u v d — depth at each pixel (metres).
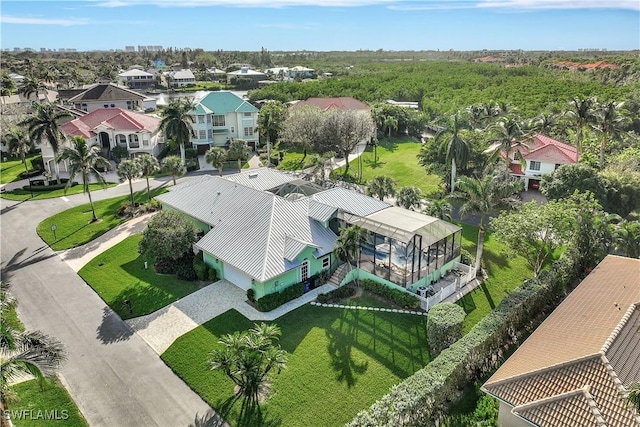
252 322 32.16
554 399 19.42
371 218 37.97
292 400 25.19
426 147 64.69
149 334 31.38
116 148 76.44
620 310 25.06
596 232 36.69
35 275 40.44
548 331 25.23
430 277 36.59
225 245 37.31
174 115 70.50
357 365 27.81
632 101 82.12
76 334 31.58
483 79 136.00
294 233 37.41
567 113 60.22
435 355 28.58
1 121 86.94
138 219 52.75
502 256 42.06
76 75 173.12
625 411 18.34
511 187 36.53
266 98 124.50
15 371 20.34
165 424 23.89
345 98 104.19
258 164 77.00
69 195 61.88
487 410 23.34
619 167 49.56
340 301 34.81
